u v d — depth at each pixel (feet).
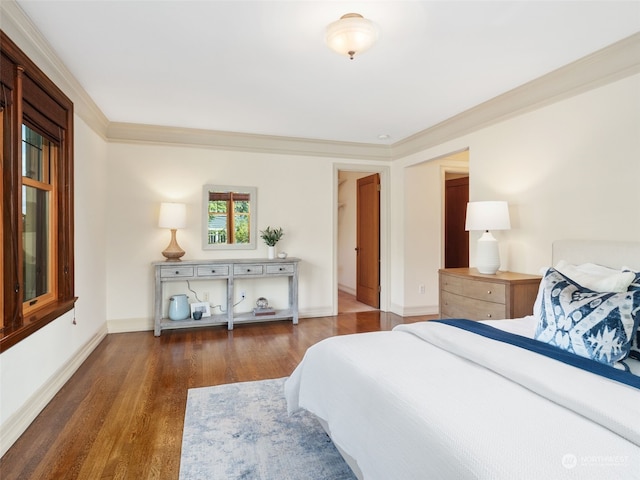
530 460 3.02
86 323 11.14
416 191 16.61
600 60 8.25
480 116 11.78
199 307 14.46
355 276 22.72
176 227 13.48
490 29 7.30
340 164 16.65
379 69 9.12
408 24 7.12
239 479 5.68
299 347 12.15
